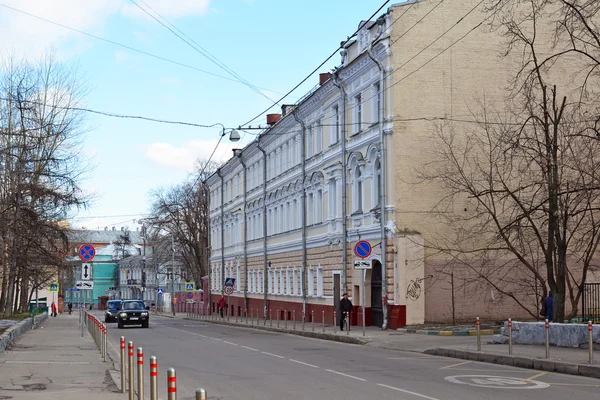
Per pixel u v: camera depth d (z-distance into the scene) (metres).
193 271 92.38
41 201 39.72
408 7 32.59
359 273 35.84
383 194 32.41
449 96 32.66
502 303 32.62
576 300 25.70
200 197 89.00
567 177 24.72
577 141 25.19
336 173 39.03
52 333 36.75
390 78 32.38
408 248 31.66
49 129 40.56
